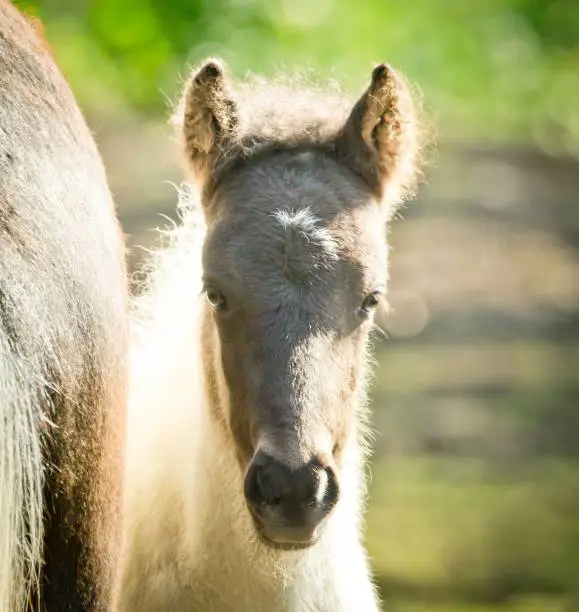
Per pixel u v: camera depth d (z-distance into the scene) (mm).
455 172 94500
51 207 16844
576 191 92062
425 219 82188
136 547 20938
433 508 41625
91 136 18391
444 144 102688
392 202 20891
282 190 19172
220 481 20219
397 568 36500
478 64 75375
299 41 52906
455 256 74250
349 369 18812
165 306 22312
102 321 17203
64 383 16641
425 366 56719
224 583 20422
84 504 17156
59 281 16656
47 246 16625
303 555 20375
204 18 49250
